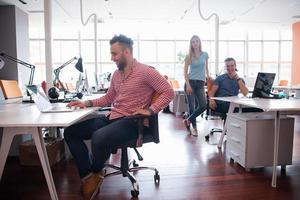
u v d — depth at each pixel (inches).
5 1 208.7
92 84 163.5
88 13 264.1
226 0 226.8
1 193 78.4
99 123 72.9
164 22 316.8
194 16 284.4
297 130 168.7
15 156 111.9
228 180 87.0
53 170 97.7
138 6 244.2
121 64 72.6
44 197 75.6
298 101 98.7
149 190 79.4
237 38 409.1
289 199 73.0
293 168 98.2
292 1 230.4
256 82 116.6
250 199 73.1
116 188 81.0
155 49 403.9
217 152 121.0
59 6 237.6
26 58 239.8
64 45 383.9
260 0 227.1
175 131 171.5
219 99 116.0
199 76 149.8
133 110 72.2
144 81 71.6
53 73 123.7
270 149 94.0
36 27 335.3
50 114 66.0
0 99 102.2
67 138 69.6
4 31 218.5
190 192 77.8
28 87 107.0
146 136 72.1
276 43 411.8
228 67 136.6
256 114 104.0
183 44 404.5
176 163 105.3
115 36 73.2
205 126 188.4
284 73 413.7
